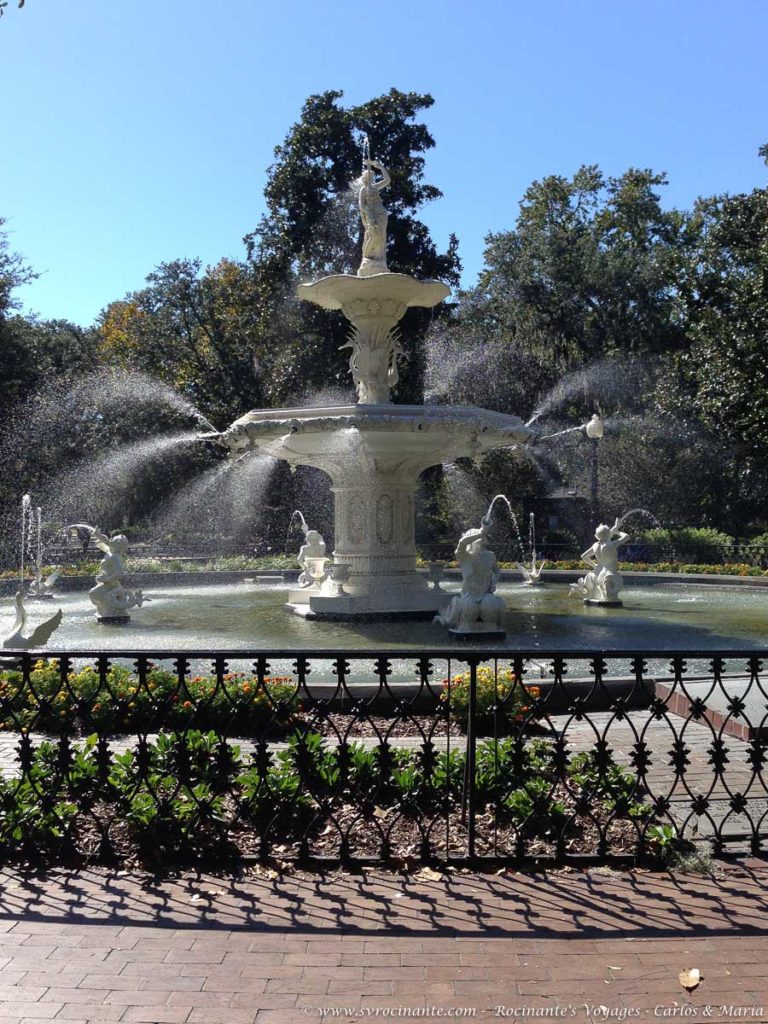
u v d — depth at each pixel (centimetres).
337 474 1220
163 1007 291
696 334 2436
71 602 1512
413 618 1135
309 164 2852
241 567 1956
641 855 399
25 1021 282
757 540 2486
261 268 2872
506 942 331
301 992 299
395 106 2869
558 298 3378
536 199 3731
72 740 611
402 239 2838
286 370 2841
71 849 402
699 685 750
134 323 3619
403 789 453
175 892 374
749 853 412
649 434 2945
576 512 3095
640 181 3659
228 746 472
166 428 3203
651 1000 294
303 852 398
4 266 3072
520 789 447
